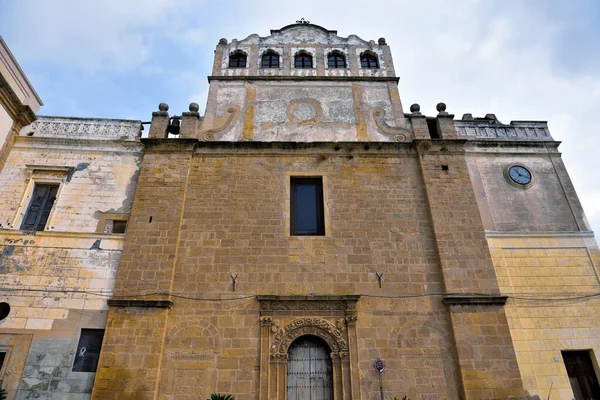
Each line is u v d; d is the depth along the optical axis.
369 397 11.99
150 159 15.59
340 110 17.45
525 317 13.43
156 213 14.48
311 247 14.16
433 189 15.24
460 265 13.82
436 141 16.14
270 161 15.85
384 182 15.55
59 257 13.88
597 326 13.41
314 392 12.34
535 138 17.08
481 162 16.33
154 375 11.92
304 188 15.62
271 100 17.62
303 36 20.05
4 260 13.74
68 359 12.47
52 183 15.54
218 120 17.06
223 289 13.40
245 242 14.22
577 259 14.50
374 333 12.84
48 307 13.13
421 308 13.27
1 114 15.39
